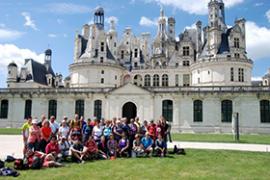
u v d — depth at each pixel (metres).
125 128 21.03
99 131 20.67
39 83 79.38
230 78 61.66
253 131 55.22
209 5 69.69
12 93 65.69
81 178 13.05
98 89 62.38
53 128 19.89
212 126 57.31
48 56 90.69
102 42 72.81
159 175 14.02
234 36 65.19
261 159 19.62
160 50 86.62
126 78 82.25
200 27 78.94
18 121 65.56
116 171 14.84
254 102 55.97
